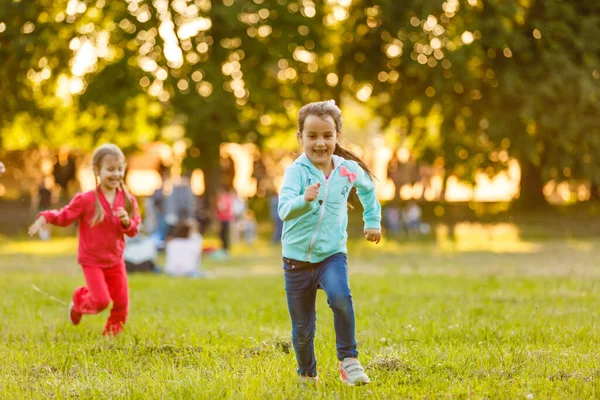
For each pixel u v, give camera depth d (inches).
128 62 1234.6
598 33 1320.1
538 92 1263.5
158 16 1256.8
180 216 984.9
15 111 1342.3
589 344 322.0
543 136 1350.9
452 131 1365.7
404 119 1445.6
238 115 1245.7
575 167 1323.8
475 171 1373.0
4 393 243.4
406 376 262.1
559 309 441.7
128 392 241.9
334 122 241.4
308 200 223.8
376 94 1405.0
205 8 1263.5
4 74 1304.1
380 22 1325.0
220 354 305.9
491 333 348.8
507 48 1305.4
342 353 239.1
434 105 1350.9
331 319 405.7
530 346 318.0
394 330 360.5
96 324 399.5
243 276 741.9
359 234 1294.3
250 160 1785.2
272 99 1283.2
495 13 1283.2
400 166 1348.4
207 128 1221.7
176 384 250.1
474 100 1370.6
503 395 232.1
